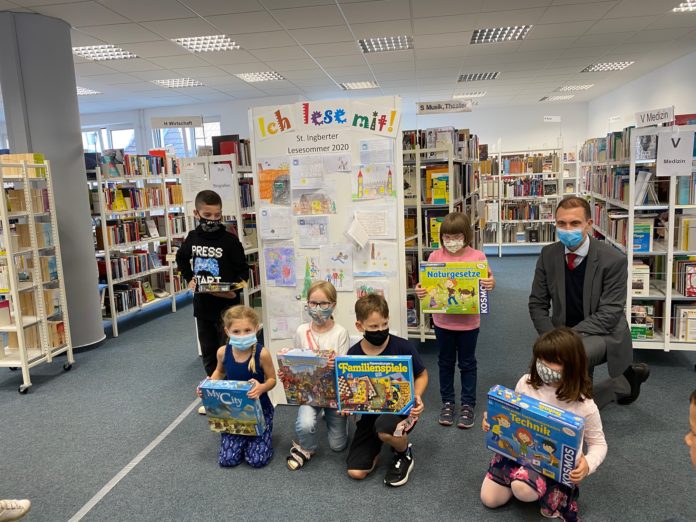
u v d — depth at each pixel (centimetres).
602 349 251
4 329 385
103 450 288
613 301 256
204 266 320
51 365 450
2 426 326
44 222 457
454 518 212
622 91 1129
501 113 1410
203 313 330
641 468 243
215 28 596
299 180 305
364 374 230
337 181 301
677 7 584
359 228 298
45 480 258
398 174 292
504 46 732
